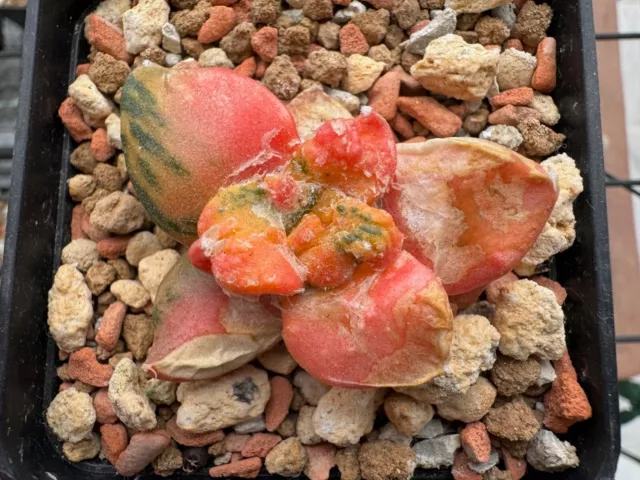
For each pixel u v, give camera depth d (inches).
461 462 3.2
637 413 6.4
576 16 3.6
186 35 3.7
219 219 2.6
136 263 3.5
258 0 3.6
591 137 3.4
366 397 3.1
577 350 3.3
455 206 2.8
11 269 3.3
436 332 2.4
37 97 3.6
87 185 3.6
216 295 2.9
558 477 3.2
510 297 3.2
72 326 3.3
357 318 2.5
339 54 3.6
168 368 2.9
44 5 3.7
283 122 2.8
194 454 3.2
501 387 3.2
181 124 2.8
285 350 3.2
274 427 3.2
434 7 3.8
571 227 3.3
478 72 3.4
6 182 6.5
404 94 3.6
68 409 3.2
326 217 2.6
